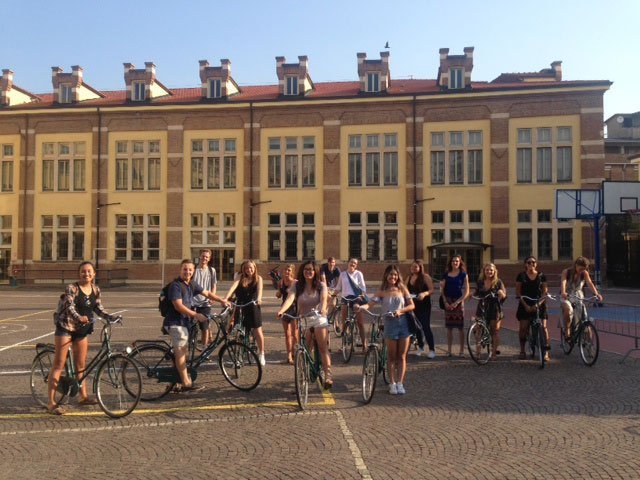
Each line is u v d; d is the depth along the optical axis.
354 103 38.03
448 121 37.22
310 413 7.43
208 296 9.27
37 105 41.34
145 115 39.88
